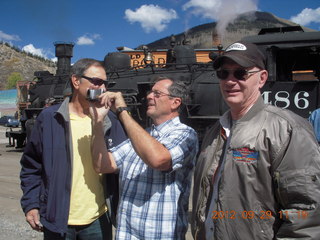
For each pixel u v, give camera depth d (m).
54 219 2.37
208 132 2.20
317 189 1.61
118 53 12.08
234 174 1.77
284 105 7.45
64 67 16.28
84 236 2.52
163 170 2.09
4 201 5.91
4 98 51.47
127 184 2.30
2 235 4.20
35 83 15.20
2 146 16.97
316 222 1.59
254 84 1.89
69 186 2.42
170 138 2.22
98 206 2.56
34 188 2.54
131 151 2.47
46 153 2.45
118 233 2.26
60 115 2.51
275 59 7.39
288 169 1.65
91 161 2.55
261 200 1.71
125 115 2.17
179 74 9.74
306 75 8.38
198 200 2.05
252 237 1.72
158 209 2.15
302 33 7.19
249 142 1.75
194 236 2.09
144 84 9.12
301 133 1.67
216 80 8.80
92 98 2.27
